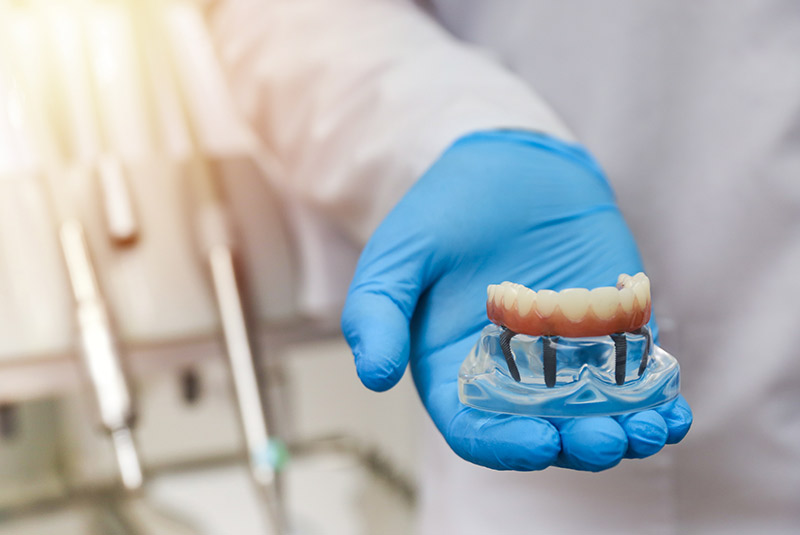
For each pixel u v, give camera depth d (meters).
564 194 0.62
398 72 0.78
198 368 0.97
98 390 0.66
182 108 0.94
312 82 0.83
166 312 0.86
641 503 0.79
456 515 0.84
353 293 0.55
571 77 0.81
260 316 0.91
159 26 1.02
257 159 0.98
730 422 0.77
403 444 1.17
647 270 0.79
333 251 0.94
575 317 0.46
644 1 0.74
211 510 1.07
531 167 0.63
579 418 0.45
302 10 0.88
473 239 0.58
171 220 0.91
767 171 0.72
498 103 0.72
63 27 1.05
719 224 0.74
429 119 0.72
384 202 0.76
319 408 1.17
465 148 0.65
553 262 0.60
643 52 0.75
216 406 1.13
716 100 0.73
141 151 0.96
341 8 0.88
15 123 0.93
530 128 0.69
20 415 1.03
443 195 0.59
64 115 0.95
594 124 0.79
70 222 0.78
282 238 0.94
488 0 0.90
